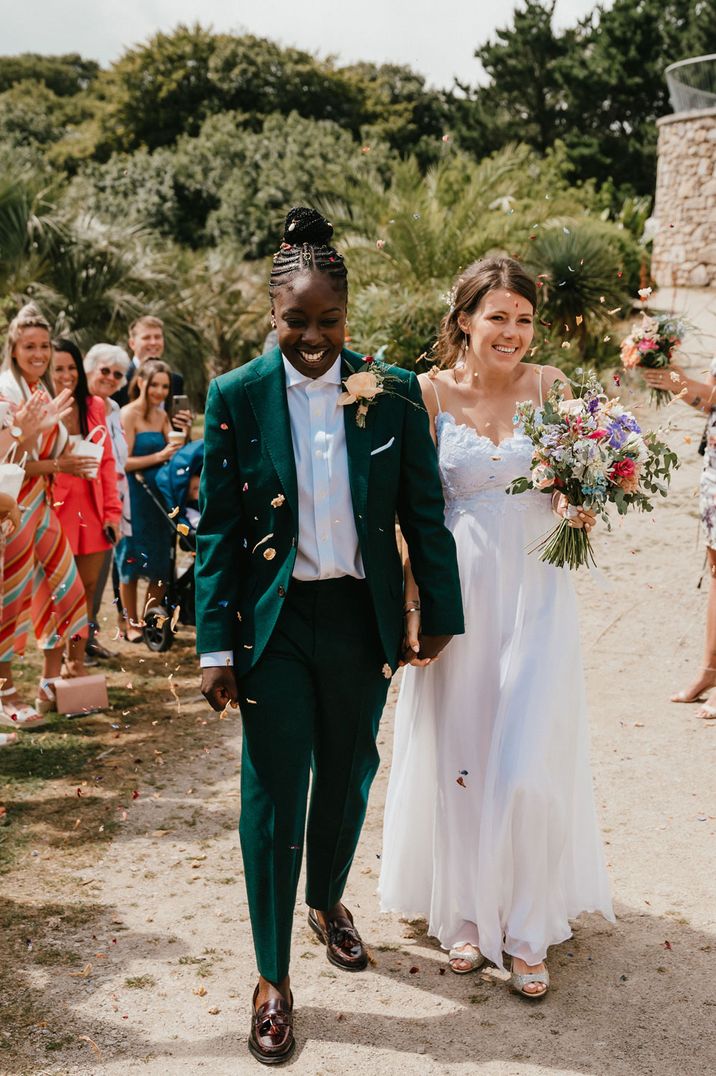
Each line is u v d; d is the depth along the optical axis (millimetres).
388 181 30000
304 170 31375
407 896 3145
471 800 2965
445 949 3096
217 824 3908
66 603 4930
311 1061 2572
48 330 4805
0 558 4086
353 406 2664
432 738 3059
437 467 2801
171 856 3656
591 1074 2518
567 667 2906
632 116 39594
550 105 41188
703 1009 2783
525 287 2982
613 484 2816
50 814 3965
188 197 33094
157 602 6047
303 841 2881
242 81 45781
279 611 2623
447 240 11422
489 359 2990
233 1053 2611
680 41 38031
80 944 3096
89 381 5773
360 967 2977
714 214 16969
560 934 2930
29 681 5570
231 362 20266
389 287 10984
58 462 4715
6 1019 2732
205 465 2705
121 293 14289
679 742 4582
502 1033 2684
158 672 5742
